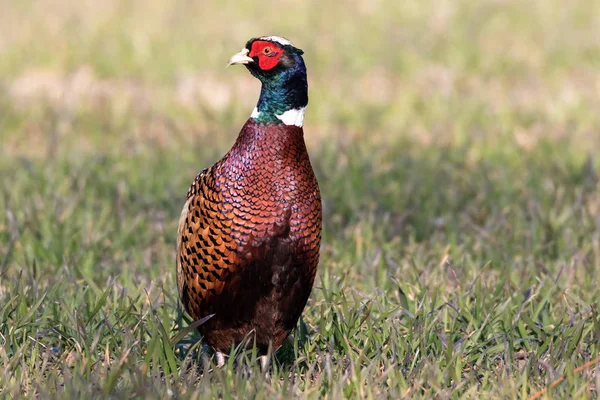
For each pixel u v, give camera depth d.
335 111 35.53
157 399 12.70
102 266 18.86
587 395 13.07
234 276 13.62
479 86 39.81
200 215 13.70
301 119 13.64
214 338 14.29
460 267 18.42
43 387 13.28
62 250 19.41
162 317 16.14
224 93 38.62
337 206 23.34
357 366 13.62
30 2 58.84
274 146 13.48
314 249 13.86
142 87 40.09
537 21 53.38
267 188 13.41
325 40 48.75
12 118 33.53
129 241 20.78
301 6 58.09
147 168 26.88
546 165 27.36
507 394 13.12
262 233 13.45
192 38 49.06
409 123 34.25
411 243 20.27
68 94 38.00
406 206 23.25
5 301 15.92
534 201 22.30
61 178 25.08
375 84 40.47
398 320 15.28
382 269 18.28
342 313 15.65
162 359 13.77
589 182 24.66
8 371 13.77
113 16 54.47
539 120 34.06
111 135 32.09
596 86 39.44
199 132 32.19
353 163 26.44
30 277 16.91
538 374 13.85
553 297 17.00
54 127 32.25
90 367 13.95
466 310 15.71
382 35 50.03
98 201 23.52
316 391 13.16
